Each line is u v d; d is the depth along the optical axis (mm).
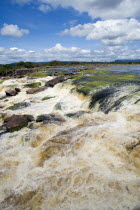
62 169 6738
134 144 7199
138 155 6523
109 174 6035
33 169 7086
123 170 6160
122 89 16891
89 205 4898
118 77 27672
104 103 14078
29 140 9883
